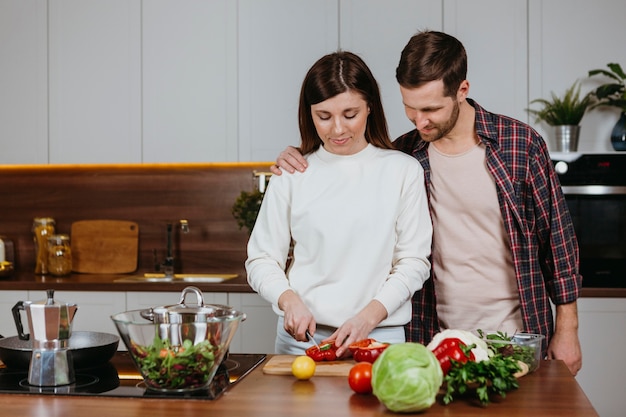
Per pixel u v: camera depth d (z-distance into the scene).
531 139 2.27
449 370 1.59
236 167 4.42
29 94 4.19
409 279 2.04
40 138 4.19
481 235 2.31
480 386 1.51
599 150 3.83
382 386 1.44
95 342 1.96
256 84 4.04
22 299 3.97
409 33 3.91
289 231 2.18
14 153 4.21
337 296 2.06
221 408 1.50
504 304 2.32
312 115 2.06
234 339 3.87
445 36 2.11
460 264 2.34
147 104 4.11
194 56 4.08
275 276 2.08
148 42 4.11
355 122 2.02
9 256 4.50
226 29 4.05
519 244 2.27
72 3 4.15
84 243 4.46
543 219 2.29
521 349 1.73
